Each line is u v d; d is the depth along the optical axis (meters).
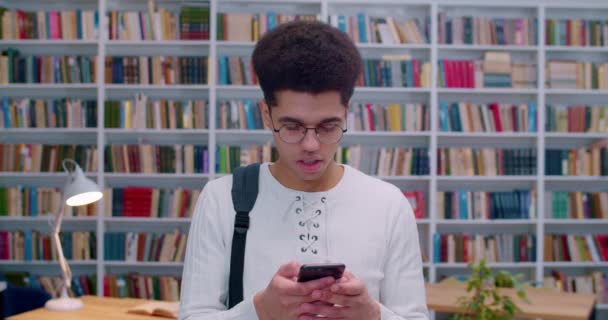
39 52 6.04
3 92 6.04
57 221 3.38
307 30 1.12
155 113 5.81
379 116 5.88
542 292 3.88
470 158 5.91
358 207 1.25
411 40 5.88
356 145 6.16
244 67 5.86
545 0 5.98
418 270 1.28
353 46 1.16
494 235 5.96
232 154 5.82
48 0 6.05
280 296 1.07
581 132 5.95
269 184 1.25
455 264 5.88
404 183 6.20
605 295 5.95
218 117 5.85
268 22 5.85
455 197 5.92
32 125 5.79
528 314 3.41
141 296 5.81
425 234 6.06
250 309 1.10
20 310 3.71
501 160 5.92
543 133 5.90
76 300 3.21
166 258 5.83
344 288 1.06
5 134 6.07
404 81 5.86
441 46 5.86
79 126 5.80
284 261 1.20
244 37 5.85
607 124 5.96
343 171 1.30
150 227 6.13
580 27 5.96
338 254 1.21
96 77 5.80
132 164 5.81
